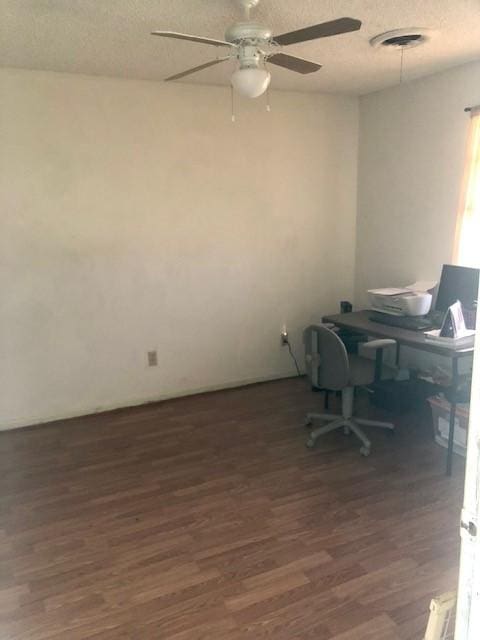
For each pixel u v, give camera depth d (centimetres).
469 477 87
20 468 292
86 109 333
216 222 388
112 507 252
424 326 312
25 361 344
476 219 327
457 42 277
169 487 269
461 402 295
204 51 281
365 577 201
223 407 377
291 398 393
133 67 313
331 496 257
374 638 172
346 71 337
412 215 384
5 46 270
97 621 182
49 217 335
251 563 210
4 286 331
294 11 229
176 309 386
